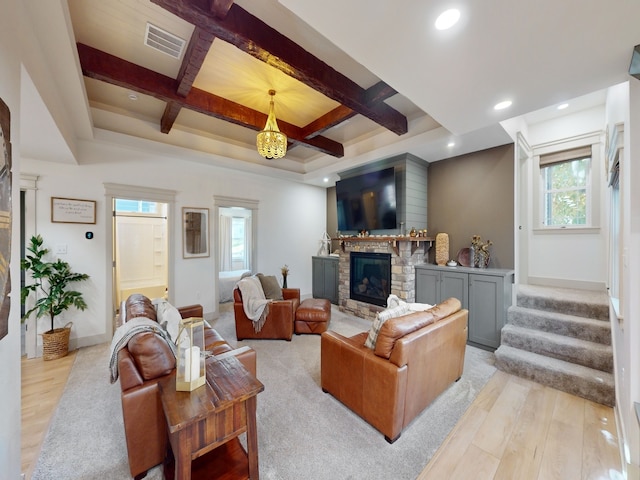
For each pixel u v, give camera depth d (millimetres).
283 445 1766
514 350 2865
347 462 1640
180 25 2072
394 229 4195
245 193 5090
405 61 1747
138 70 2537
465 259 3912
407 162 4047
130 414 1476
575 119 3918
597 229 3701
